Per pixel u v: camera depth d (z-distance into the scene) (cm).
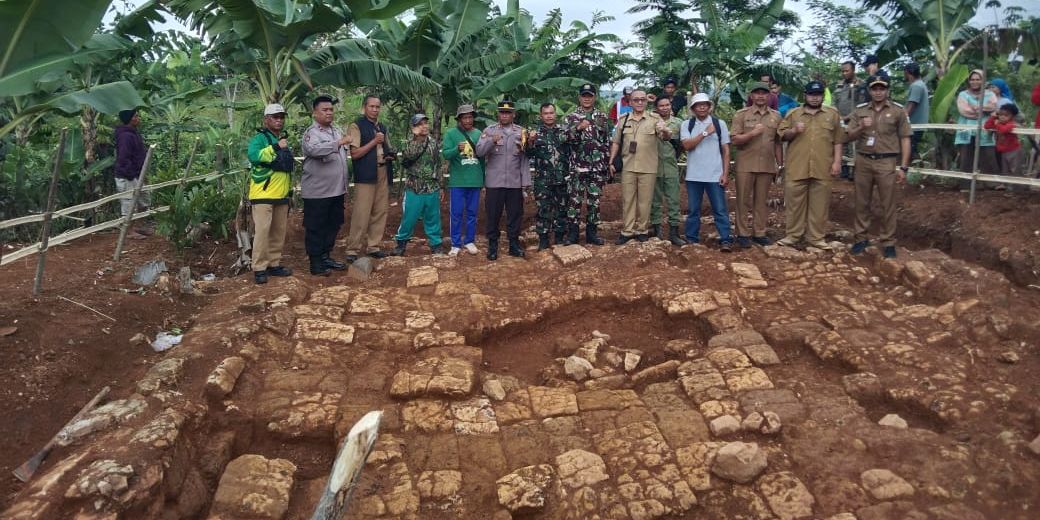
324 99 661
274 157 621
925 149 970
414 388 456
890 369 465
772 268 643
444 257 721
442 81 968
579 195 742
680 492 364
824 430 409
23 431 378
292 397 447
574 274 652
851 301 571
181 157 1098
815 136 675
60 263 620
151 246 748
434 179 748
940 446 381
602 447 406
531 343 576
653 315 600
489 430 427
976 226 676
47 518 305
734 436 413
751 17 1230
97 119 900
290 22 636
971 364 464
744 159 716
